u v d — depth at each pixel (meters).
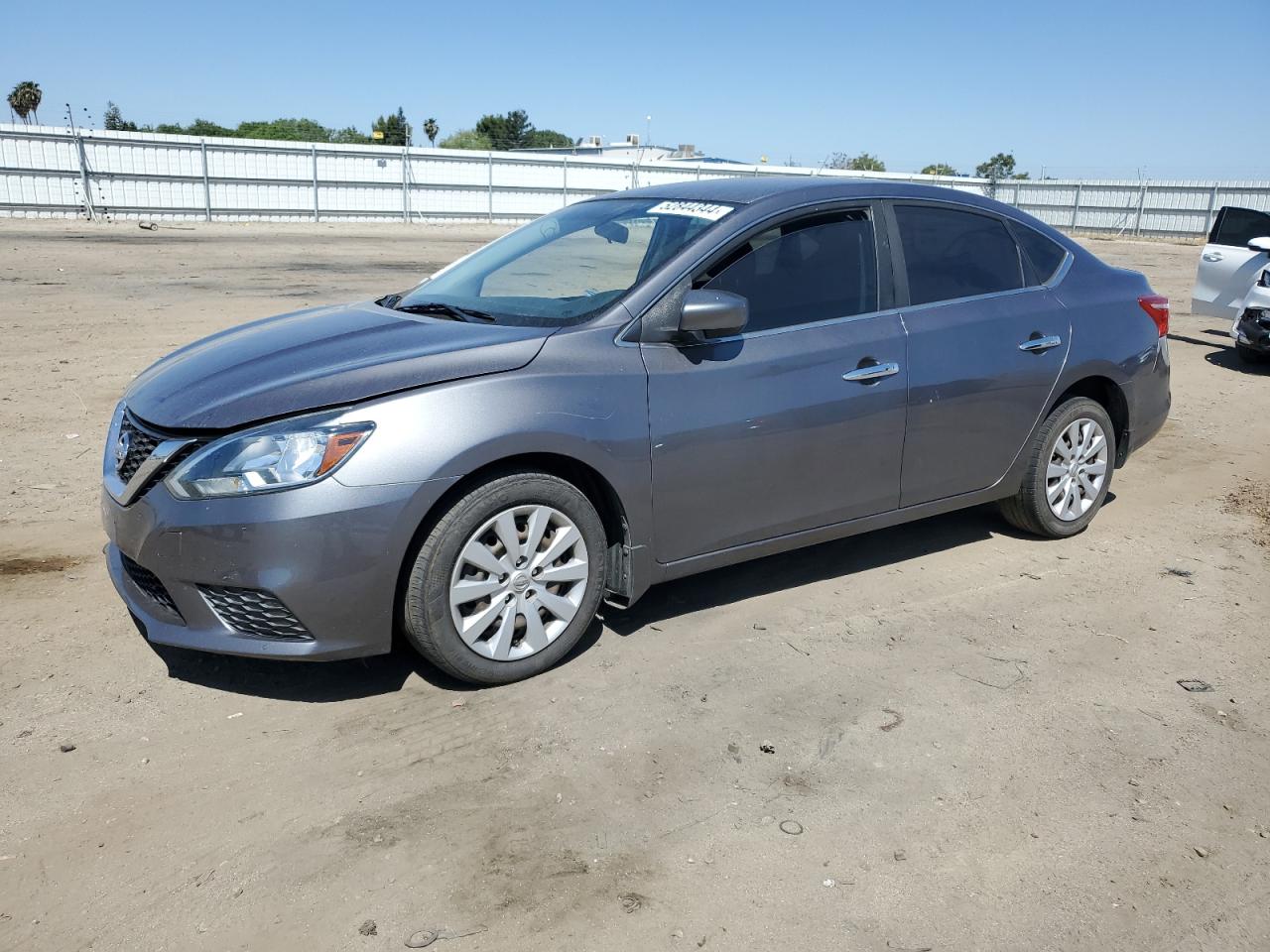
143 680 3.52
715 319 3.55
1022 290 4.76
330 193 29.44
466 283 4.30
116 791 2.90
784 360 3.89
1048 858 2.73
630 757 3.13
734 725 3.33
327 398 3.17
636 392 3.56
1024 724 3.40
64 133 24.95
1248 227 11.20
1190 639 4.10
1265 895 2.61
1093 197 38.75
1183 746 3.30
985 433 4.60
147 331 10.33
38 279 14.02
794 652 3.86
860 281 4.20
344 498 3.09
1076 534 5.23
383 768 3.05
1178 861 2.73
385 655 3.76
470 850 2.68
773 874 2.62
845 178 4.45
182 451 3.17
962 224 4.63
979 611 4.30
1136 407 5.20
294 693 3.47
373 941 2.36
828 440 4.04
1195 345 12.19
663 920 2.45
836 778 3.05
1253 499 6.02
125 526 3.28
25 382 7.89
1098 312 4.98
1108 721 3.44
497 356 3.39
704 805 2.90
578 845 2.71
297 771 3.02
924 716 3.42
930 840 2.78
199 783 2.95
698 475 3.74
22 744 3.11
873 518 4.34
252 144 27.69
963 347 4.42
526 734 3.25
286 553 3.07
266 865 2.61
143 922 2.41
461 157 31.22
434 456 3.18
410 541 3.24
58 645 3.74
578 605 3.62
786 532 4.07
